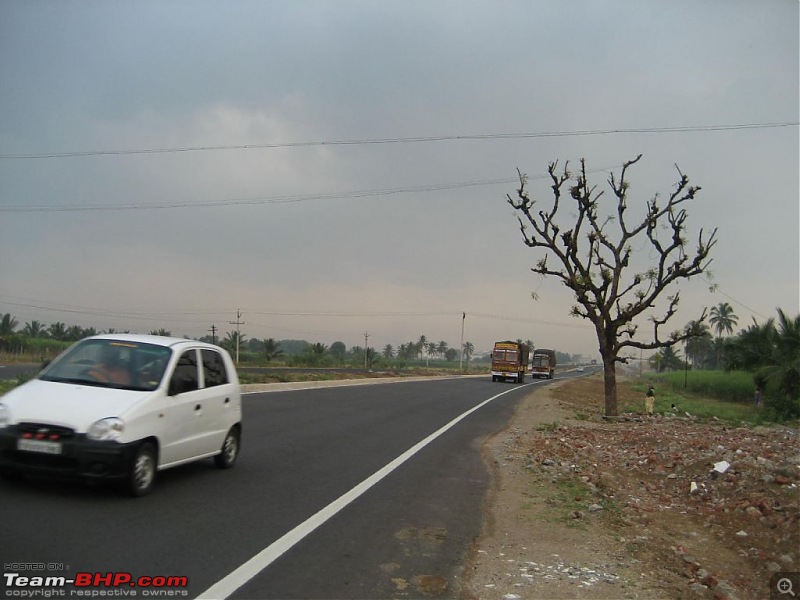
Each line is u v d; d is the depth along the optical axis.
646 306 24.22
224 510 7.76
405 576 6.16
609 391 25.14
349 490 9.52
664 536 8.41
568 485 11.29
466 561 6.76
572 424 22.62
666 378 78.94
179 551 6.19
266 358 70.62
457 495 9.95
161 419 8.05
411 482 10.57
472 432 18.36
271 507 8.14
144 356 8.63
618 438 18.27
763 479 10.18
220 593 5.34
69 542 6.13
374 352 90.25
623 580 6.54
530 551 7.31
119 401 7.70
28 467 7.16
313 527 7.41
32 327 59.47
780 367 34.44
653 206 24.14
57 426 7.21
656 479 12.53
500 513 9.05
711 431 19.88
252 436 14.06
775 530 8.29
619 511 9.52
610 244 24.84
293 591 5.52
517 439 17.38
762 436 18.41
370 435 15.86
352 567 6.25
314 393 27.89
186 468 9.95
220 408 9.64
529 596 5.93
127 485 7.54
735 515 9.25
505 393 39.75
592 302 25.23
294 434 14.90
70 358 8.62
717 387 53.44
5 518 6.60
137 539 6.39
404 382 44.91
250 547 6.51
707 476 11.52
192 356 9.23
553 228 25.12
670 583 6.57
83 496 7.61
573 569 6.76
